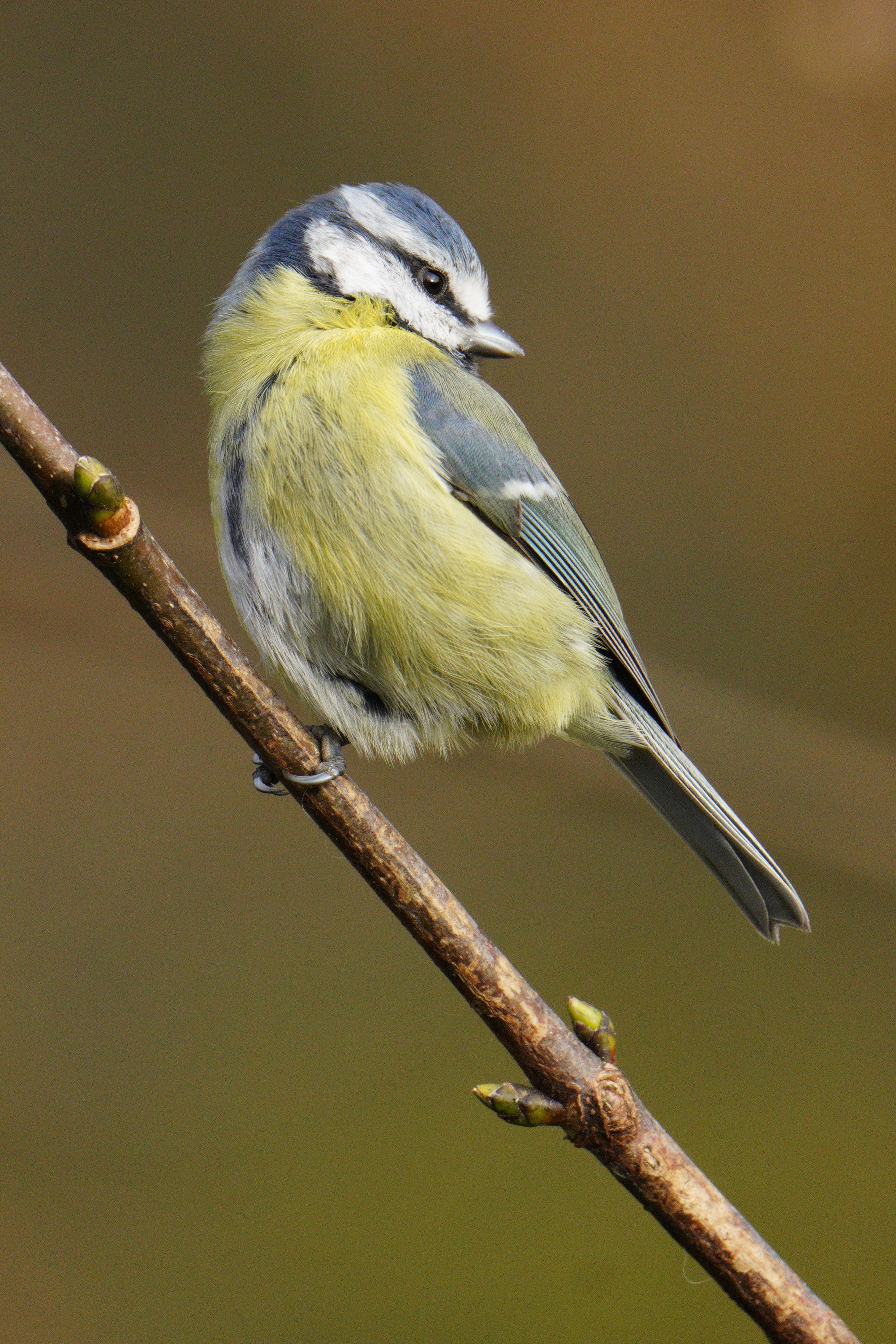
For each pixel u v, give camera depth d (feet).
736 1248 13.48
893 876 28.78
